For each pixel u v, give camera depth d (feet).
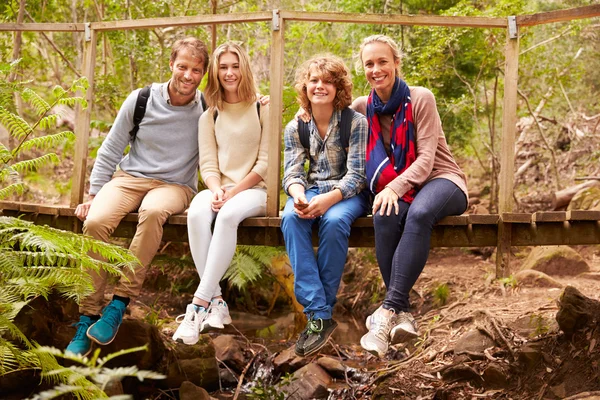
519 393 12.32
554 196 23.15
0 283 10.30
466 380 13.17
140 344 13.37
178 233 13.29
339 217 11.44
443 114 23.49
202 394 13.21
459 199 11.82
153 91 13.20
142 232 12.32
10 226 10.07
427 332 15.84
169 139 13.16
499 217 12.30
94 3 23.70
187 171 13.41
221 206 12.32
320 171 12.30
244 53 12.80
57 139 11.64
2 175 11.11
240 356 15.87
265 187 13.12
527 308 15.21
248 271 18.16
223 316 11.87
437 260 21.94
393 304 11.01
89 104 14.44
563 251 18.71
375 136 12.14
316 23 25.67
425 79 23.20
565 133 28.22
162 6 23.00
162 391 13.61
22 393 12.14
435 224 12.00
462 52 22.70
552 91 25.46
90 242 10.25
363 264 22.56
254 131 12.94
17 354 10.43
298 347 11.07
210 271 11.79
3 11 22.30
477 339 14.14
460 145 25.09
